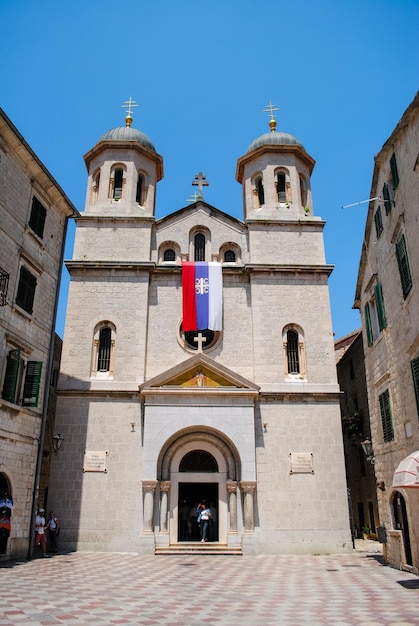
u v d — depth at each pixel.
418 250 15.86
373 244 21.45
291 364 26.27
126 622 9.20
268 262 28.12
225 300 27.25
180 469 24.06
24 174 21.41
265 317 26.62
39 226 22.48
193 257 28.66
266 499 23.45
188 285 26.73
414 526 16.11
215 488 24.12
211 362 24.72
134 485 23.33
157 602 11.36
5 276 18.89
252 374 25.92
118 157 30.28
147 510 22.47
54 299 23.33
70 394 24.64
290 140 31.61
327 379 25.69
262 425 24.53
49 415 30.05
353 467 34.66
